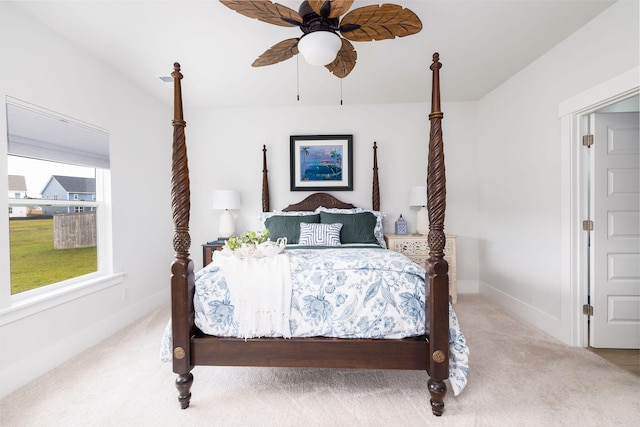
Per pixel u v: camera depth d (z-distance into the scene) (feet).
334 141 12.51
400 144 12.45
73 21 6.64
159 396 5.70
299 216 11.09
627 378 6.17
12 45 6.09
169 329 5.63
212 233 12.87
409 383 6.10
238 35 7.28
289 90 10.85
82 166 8.12
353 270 5.50
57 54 7.09
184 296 5.36
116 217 9.07
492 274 11.40
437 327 5.03
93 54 8.11
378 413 5.21
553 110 8.21
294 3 6.23
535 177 8.97
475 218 12.38
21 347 6.08
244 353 5.37
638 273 7.44
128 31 7.06
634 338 7.46
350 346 5.23
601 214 7.50
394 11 4.99
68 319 7.20
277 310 5.32
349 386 6.01
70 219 7.84
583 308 7.64
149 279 10.61
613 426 4.84
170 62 8.61
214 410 5.31
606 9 6.56
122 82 9.35
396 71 9.44
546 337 8.20
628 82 6.10
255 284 5.41
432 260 5.10
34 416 5.15
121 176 9.29
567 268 7.77
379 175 12.53
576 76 7.42
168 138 11.94
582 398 5.54
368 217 11.00
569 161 7.65
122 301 9.21
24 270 6.70
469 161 12.35
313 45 5.33
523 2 6.27
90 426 4.91
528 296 9.32
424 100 12.04
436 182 5.13
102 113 8.51
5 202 5.93
